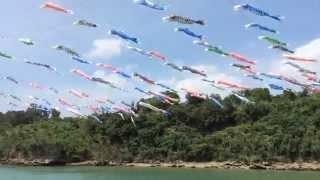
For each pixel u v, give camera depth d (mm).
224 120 197375
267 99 199750
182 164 185750
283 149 169500
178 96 118625
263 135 177625
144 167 184250
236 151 179250
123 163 195875
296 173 147125
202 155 185500
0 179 133750
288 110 184625
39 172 158750
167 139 192625
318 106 179125
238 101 197250
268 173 147625
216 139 186125
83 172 158000
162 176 139250
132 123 198875
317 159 165125
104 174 148750
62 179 132750
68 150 199375
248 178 129250
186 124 199875
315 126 172000
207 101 198000
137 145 197875
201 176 137625
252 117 192125
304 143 166750
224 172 153750
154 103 187500
